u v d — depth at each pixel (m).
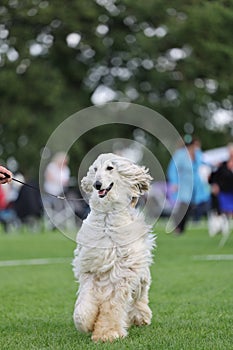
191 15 39.91
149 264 7.22
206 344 6.49
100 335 6.82
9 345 6.60
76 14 40.31
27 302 9.39
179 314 8.28
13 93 39.84
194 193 21.19
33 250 17.89
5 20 38.97
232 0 39.72
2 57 39.72
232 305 8.86
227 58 41.12
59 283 11.39
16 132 40.50
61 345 6.53
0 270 13.45
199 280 11.37
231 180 17.86
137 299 7.47
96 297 7.00
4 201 26.47
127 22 42.66
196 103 42.91
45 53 41.75
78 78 43.59
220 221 21.31
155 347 6.37
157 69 43.22
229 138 44.72
